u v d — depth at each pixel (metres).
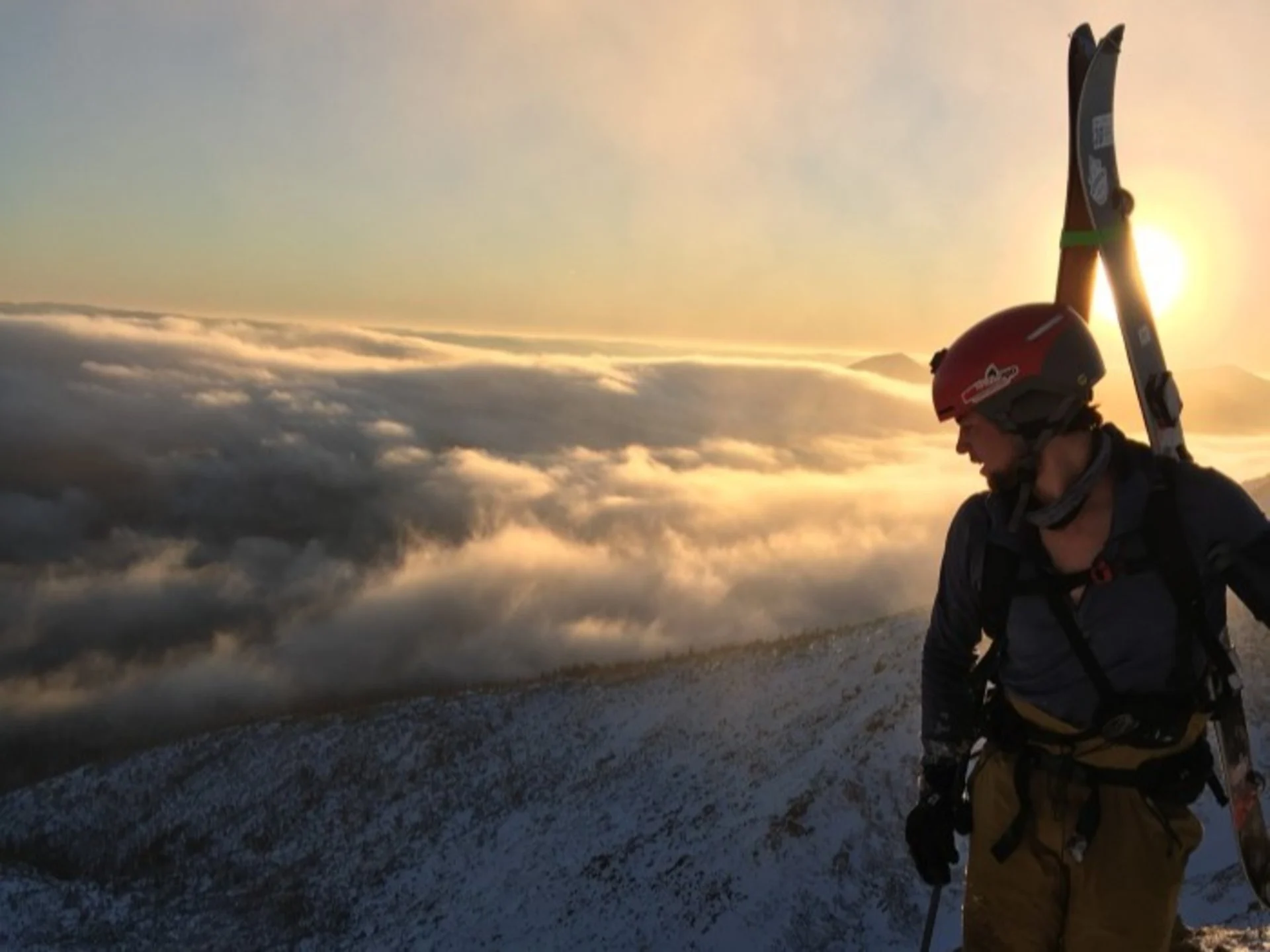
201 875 119.38
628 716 120.50
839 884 64.12
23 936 103.25
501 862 94.94
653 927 67.12
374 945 90.62
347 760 132.62
